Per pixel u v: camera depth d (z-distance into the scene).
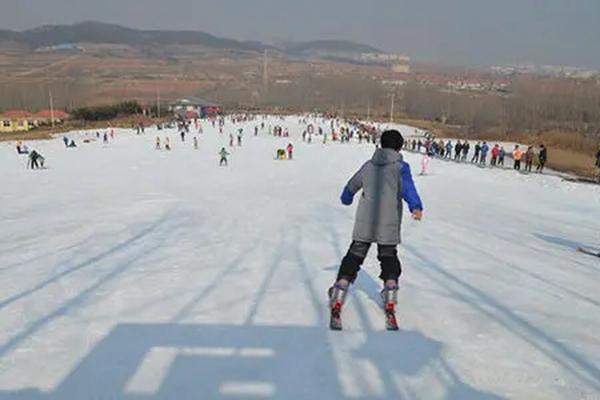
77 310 4.21
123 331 3.77
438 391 3.01
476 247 7.53
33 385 2.98
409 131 82.06
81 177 22.50
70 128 68.56
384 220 3.91
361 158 35.69
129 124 79.31
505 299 4.80
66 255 6.41
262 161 32.59
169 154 37.81
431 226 9.62
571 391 3.06
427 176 24.03
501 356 3.50
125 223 9.45
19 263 5.95
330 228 8.91
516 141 60.28
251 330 3.81
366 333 3.81
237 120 96.56
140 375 3.11
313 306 4.36
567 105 87.19
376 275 5.44
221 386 3.00
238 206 12.51
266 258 6.25
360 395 2.94
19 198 14.95
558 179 23.19
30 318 4.02
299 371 3.20
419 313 4.28
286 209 11.95
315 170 26.77
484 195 17.34
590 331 4.03
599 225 11.65
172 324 3.91
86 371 3.15
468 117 102.06
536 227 10.51
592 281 5.69
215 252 6.60
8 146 43.59
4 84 148.88
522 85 106.00
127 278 5.22
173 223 9.47
